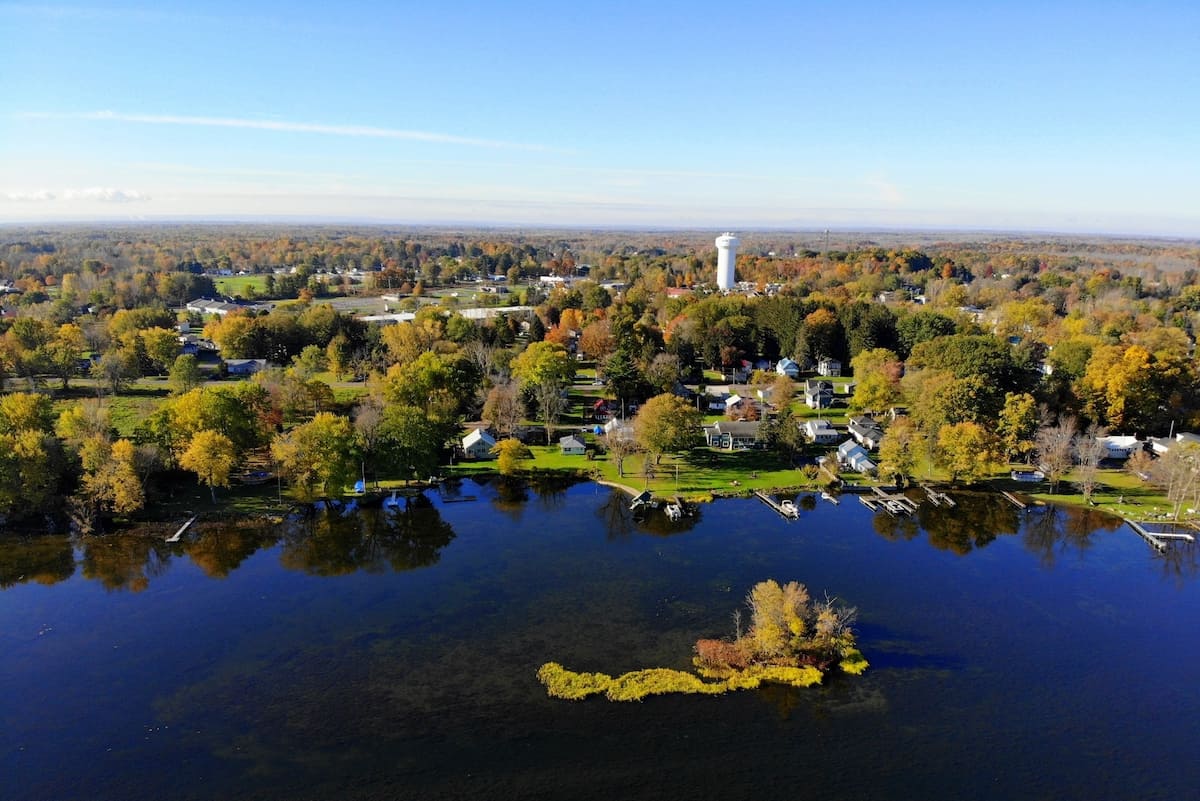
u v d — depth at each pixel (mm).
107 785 56938
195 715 64812
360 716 64688
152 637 76688
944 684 69875
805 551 97750
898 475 123000
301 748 60875
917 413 136875
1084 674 71750
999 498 117500
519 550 97875
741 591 86625
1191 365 160125
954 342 158375
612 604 83500
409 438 117688
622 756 60094
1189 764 60312
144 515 106125
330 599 84750
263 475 121438
